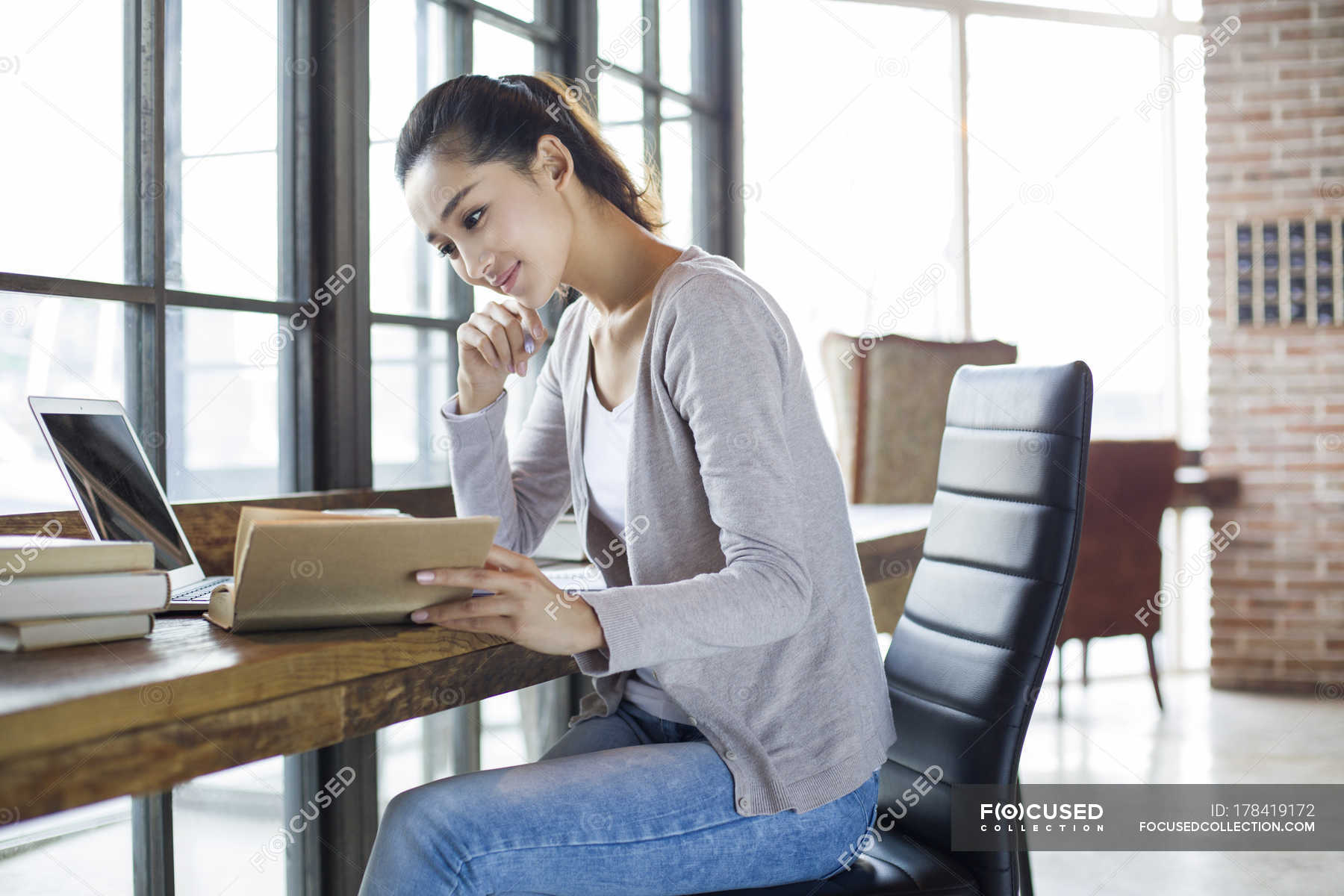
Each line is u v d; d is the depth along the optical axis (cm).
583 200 116
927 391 351
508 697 238
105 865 154
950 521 134
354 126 188
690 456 103
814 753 101
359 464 190
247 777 176
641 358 105
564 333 133
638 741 113
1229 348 411
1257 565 400
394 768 204
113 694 65
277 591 85
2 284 138
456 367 221
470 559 90
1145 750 316
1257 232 409
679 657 93
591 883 93
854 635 107
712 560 104
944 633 127
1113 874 228
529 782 94
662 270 114
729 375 98
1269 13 408
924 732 123
